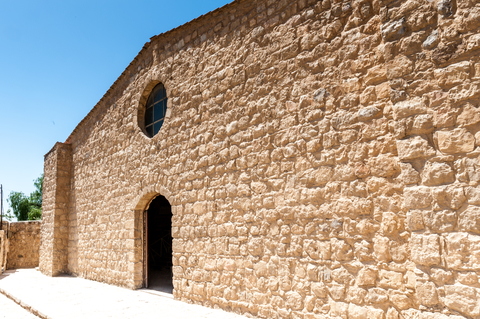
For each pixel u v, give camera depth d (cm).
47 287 891
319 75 455
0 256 1458
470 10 293
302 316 439
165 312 555
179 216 660
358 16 424
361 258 392
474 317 269
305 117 465
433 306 291
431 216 299
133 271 776
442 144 299
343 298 402
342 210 414
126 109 877
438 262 291
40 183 3278
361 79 414
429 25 316
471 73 290
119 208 862
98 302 661
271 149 504
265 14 537
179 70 704
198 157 630
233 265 539
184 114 676
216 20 626
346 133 421
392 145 382
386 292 369
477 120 284
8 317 627
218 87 604
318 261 431
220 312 538
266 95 520
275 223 486
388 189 380
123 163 865
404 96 325
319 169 443
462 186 287
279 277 471
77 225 1108
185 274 633
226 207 562
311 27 471
